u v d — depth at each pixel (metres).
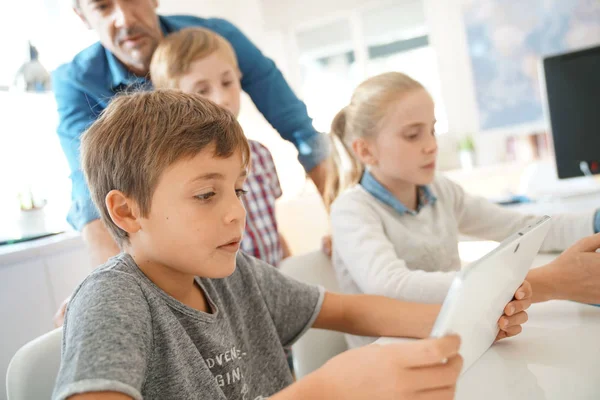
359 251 1.02
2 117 2.10
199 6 3.36
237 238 0.62
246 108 3.35
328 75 4.26
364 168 1.27
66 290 1.74
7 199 2.05
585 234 1.07
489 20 3.69
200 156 0.60
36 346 0.71
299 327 0.86
